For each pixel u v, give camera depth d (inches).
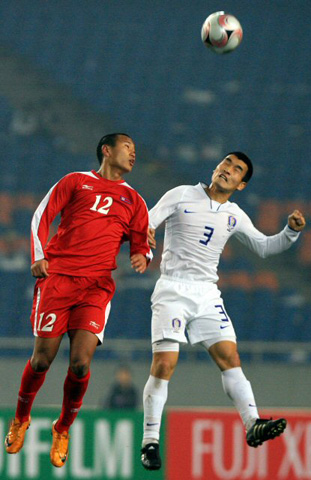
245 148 2785.4
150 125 2901.1
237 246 2374.5
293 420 1261.1
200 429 1259.8
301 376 1612.9
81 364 705.0
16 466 1243.8
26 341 1672.0
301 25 3444.9
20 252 2278.5
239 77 3169.3
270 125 2910.9
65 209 752.3
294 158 2738.7
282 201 2529.5
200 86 3127.5
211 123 2920.8
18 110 2903.5
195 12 3516.2
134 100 3034.0
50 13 3491.6
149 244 768.9
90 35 3373.5
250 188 2578.7
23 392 751.7
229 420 1262.3
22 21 3437.5
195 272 819.4
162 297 813.9
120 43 3339.1
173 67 3221.0
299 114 2972.4
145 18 3481.8
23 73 3115.2
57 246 741.3
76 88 3078.2
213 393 1616.6
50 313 722.2
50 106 2945.4
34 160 2655.0
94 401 1620.3
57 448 765.3
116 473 1250.0
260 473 1251.8
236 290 2172.7
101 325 725.9
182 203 823.1
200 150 2775.6
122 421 1261.1
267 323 2064.5
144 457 780.6
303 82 3157.0
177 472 1250.6
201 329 810.8
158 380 798.5
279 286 2203.5
